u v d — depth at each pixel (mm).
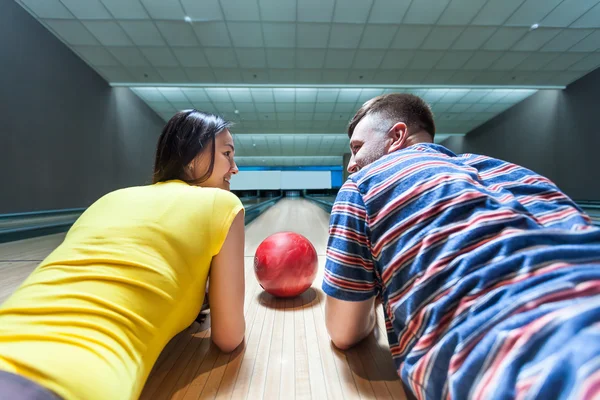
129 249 410
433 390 300
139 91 6094
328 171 16016
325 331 712
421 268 337
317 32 4090
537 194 398
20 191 3553
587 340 196
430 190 366
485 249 305
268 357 602
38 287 361
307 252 896
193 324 752
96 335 336
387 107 561
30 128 3709
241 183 15656
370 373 543
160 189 502
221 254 510
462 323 285
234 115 7570
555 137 5855
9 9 3432
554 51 4516
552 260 274
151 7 3594
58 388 276
